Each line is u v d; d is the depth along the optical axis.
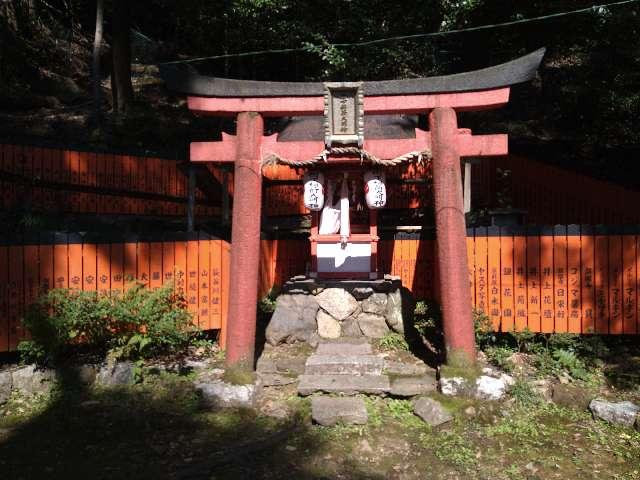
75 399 5.57
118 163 11.02
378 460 4.59
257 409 5.51
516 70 5.67
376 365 6.22
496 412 5.36
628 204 11.62
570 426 5.17
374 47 13.02
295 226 12.32
